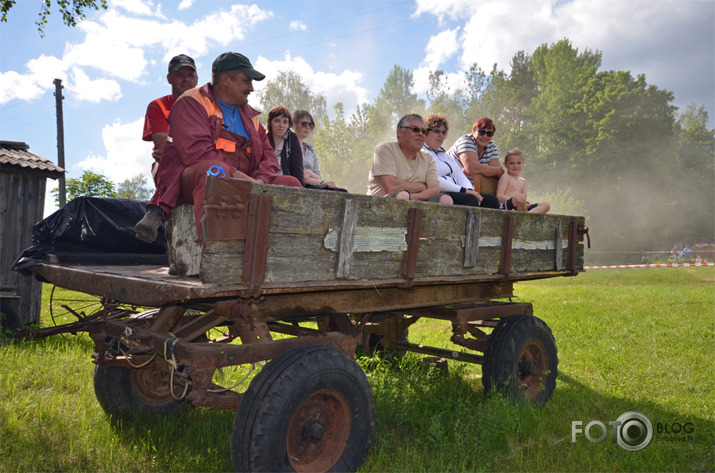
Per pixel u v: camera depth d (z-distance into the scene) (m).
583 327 8.41
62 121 24.23
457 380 5.11
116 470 3.17
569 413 4.29
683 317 9.52
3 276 8.11
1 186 8.10
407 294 3.94
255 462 2.63
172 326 3.46
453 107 55.44
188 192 3.10
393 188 4.69
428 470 3.17
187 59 4.51
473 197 5.14
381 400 4.27
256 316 3.07
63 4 10.47
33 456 3.29
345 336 3.33
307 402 2.92
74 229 4.21
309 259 2.85
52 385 4.88
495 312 4.82
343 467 2.99
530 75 62.50
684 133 57.66
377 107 53.84
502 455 3.43
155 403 4.14
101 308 5.50
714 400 4.64
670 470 3.29
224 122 3.40
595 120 48.97
